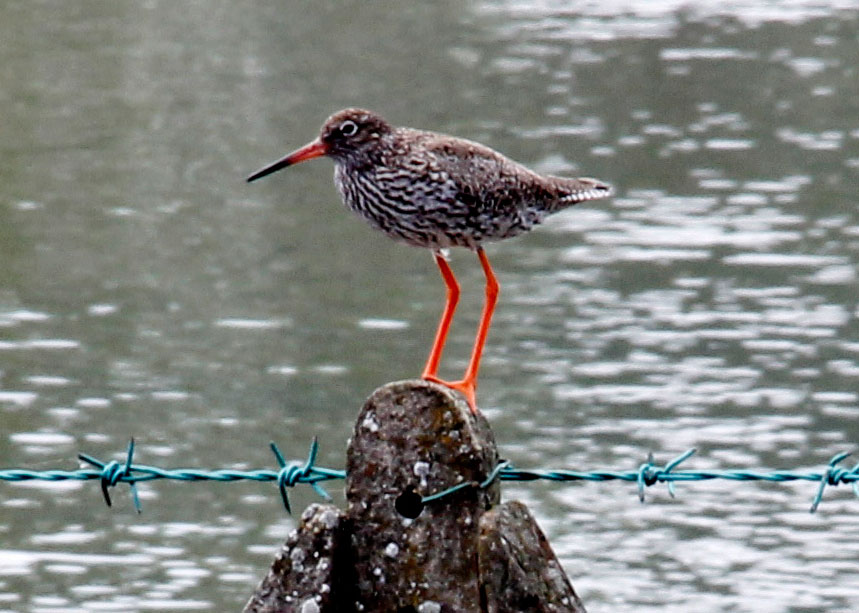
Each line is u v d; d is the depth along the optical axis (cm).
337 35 3762
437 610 548
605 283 2042
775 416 1603
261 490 1466
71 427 1605
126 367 1770
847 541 1347
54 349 1839
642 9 4019
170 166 2725
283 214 2448
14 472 680
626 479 666
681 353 1781
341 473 641
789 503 1417
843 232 2225
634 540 1358
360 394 1697
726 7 4022
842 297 1950
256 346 1852
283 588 554
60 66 3412
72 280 2114
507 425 1593
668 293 1988
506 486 1466
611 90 3209
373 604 554
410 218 764
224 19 3928
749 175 2547
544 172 2594
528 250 2186
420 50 3600
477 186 758
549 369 1745
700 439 1546
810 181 2505
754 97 3127
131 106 3127
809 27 3791
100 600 1255
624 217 2331
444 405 546
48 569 1304
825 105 3048
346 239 2305
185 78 3341
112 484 669
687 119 2961
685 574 1300
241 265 2181
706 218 2308
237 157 2784
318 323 1923
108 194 2552
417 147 761
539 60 3488
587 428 1583
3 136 2892
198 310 1986
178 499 1442
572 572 1308
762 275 2048
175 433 1591
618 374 1725
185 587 1281
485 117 3003
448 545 548
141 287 2077
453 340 1855
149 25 3806
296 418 1617
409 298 2022
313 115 3061
